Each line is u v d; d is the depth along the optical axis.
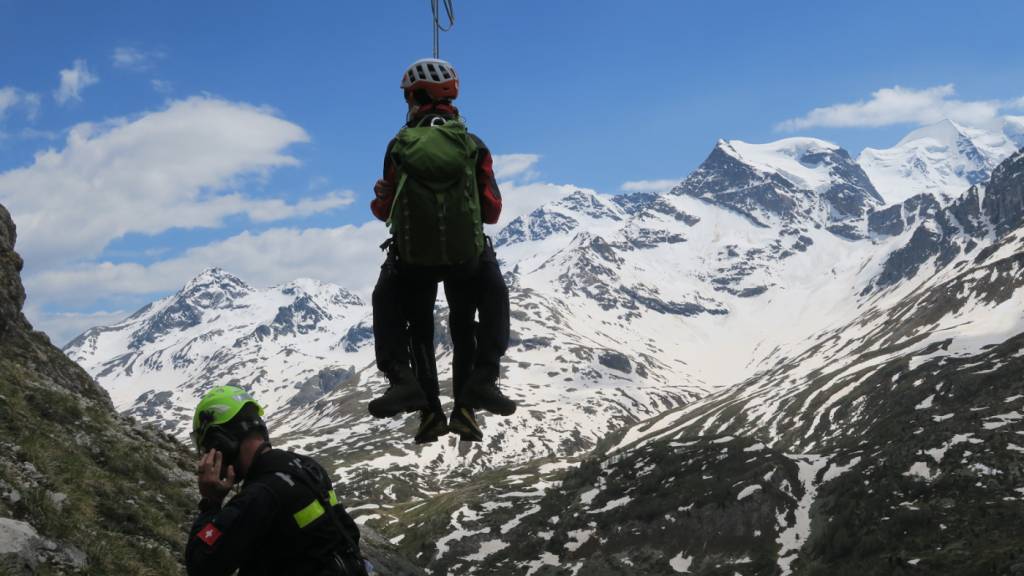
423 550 193.38
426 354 5.69
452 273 5.29
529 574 170.00
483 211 5.29
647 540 171.62
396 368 5.25
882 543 144.38
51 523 13.02
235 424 5.09
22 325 28.89
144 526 16.19
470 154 5.07
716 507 172.25
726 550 162.25
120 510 16.16
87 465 18.17
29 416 19.44
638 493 195.75
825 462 192.25
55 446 18.25
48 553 11.73
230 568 4.74
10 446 16.05
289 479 4.93
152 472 20.89
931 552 135.00
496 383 5.49
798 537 161.75
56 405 21.08
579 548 175.62
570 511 196.62
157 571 14.24
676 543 167.75
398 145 5.00
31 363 26.91
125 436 22.70
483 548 189.75
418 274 5.34
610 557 168.38
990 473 161.75
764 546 161.12
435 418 5.62
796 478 185.50
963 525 142.75
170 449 24.86
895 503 159.88
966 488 157.75
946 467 169.38
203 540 4.72
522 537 189.88
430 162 4.89
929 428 198.25
